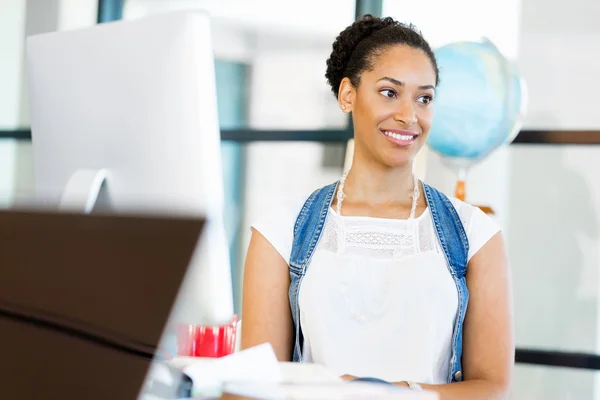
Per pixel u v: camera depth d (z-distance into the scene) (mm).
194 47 1174
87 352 581
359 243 1570
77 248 571
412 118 1564
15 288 585
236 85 4254
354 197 1636
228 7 4281
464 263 1560
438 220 1594
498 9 3793
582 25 3674
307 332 1541
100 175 1255
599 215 3631
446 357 1523
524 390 3693
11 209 583
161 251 554
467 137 2861
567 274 3670
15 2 4656
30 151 4641
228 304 1184
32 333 588
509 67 2877
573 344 3658
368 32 1674
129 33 1232
